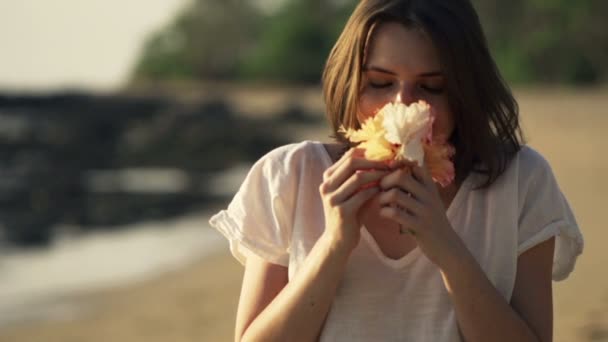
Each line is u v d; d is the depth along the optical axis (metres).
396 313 2.73
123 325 12.59
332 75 2.84
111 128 55.94
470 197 2.82
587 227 13.93
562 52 71.25
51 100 61.78
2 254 21.55
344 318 2.73
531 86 70.12
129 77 105.25
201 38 100.06
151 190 34.69
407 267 2.73
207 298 13.57
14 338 12.56
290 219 2.83
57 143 49.53
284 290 2.72
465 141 2.79
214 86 82.81
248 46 100.38
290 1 91.88
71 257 20.61
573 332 7.81
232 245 2.94
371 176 2.60
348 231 2.62
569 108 46.84
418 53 2.70
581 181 20.39
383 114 2.62
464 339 2.72
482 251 2.81
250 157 49.81
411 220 2.60
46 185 35.50
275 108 61.97
